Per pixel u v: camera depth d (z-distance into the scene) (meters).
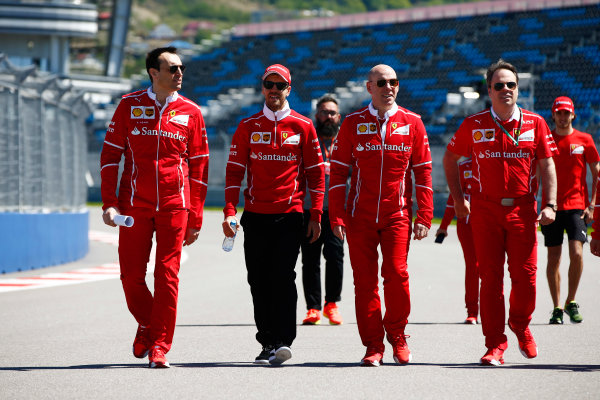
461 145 16.84
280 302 16.41
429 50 122.62
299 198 16.83
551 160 16.58
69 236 43.47
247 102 125.69
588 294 29.19
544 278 34.97
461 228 22.34
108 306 26.19
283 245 16.55
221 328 21.75
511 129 16.31
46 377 14.93
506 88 16.14
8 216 36.72
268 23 150.25
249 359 17.05
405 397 13.20
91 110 51.31
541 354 17.52
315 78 128.38
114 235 66.38
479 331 21.00
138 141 16.00
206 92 135.88
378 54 127.56
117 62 160.50
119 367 16.02
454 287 31.73
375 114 16.31
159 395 13.35
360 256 16.44
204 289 31.09
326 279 23.02
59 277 35.41
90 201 125.69
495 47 116.19
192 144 16.44
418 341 19.38
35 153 39.81
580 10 116.00
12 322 22.77
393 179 16.28
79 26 141.50
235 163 16.78
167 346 16.09
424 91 112.69
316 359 17.03
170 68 15.95
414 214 83.44
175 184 16.11
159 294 15.93
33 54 142.50
